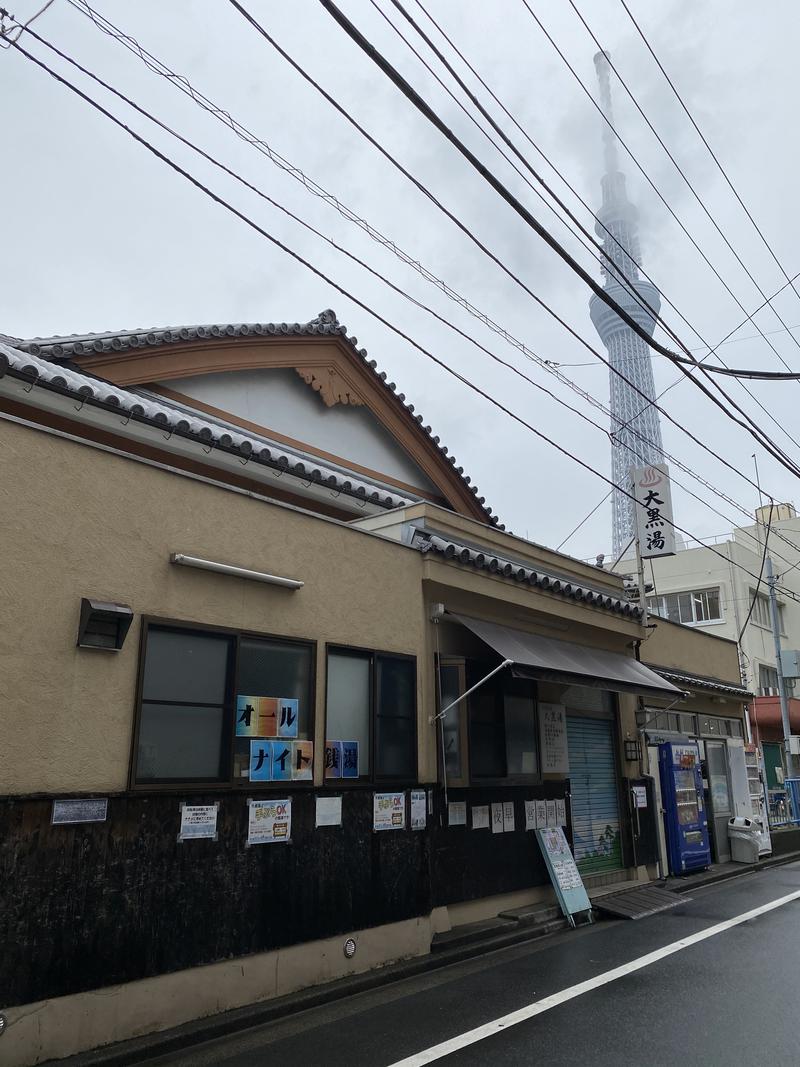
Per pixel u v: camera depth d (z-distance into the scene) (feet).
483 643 35.53
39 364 26.37
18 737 17.81
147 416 28.40
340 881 25.35
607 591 46.39
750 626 106.32
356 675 27.96
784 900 40.19
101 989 18.42
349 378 44.86
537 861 36.50
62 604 19.17
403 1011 22.08
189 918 20.65
